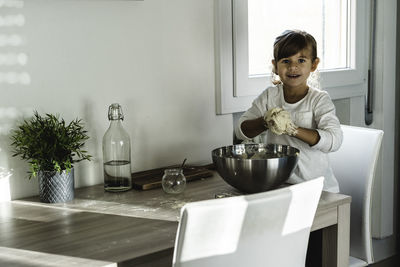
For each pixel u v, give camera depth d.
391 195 2.92
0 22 1.58
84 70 1.76
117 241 1.28
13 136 1.63
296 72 1.85
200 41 2.05
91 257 1.18
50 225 1.40
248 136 1.91
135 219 1.43
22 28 1.62
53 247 1.25
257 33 2.33
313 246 1.88
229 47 2.12
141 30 1.88
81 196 1.67
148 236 1.31
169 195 1.65
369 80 2.80
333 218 1.58
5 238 1.31
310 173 1.84
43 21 1.66
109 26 1.80
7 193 1.65
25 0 1.62
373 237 2.92
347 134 1.98
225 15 2.09
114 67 1.83
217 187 1.73
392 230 2.97
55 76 1.70
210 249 1.12
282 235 1.23
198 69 2.06
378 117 2.83
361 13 2.67
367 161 1.89
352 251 1.95
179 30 1.98
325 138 1.74
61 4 1.68
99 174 1.84
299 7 2.50
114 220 1.43
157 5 1.91
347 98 2.75
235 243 1.14
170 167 1.97
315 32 2.59
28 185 1.69
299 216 1.24
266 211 1.15
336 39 2.67
